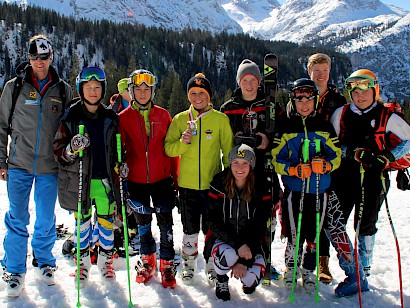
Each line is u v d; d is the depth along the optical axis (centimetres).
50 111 326
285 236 342
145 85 338
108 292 329
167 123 358
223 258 317
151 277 358
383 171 324
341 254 328
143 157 347
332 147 323
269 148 337
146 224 357
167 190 357
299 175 315
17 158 323
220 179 329
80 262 339
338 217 330
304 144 317
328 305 316
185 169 347
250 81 349
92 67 317
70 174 319
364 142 324
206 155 345
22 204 325
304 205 329
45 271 341
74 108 322
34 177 332
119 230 443
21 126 321
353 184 334
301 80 327
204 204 352
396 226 533
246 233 327
